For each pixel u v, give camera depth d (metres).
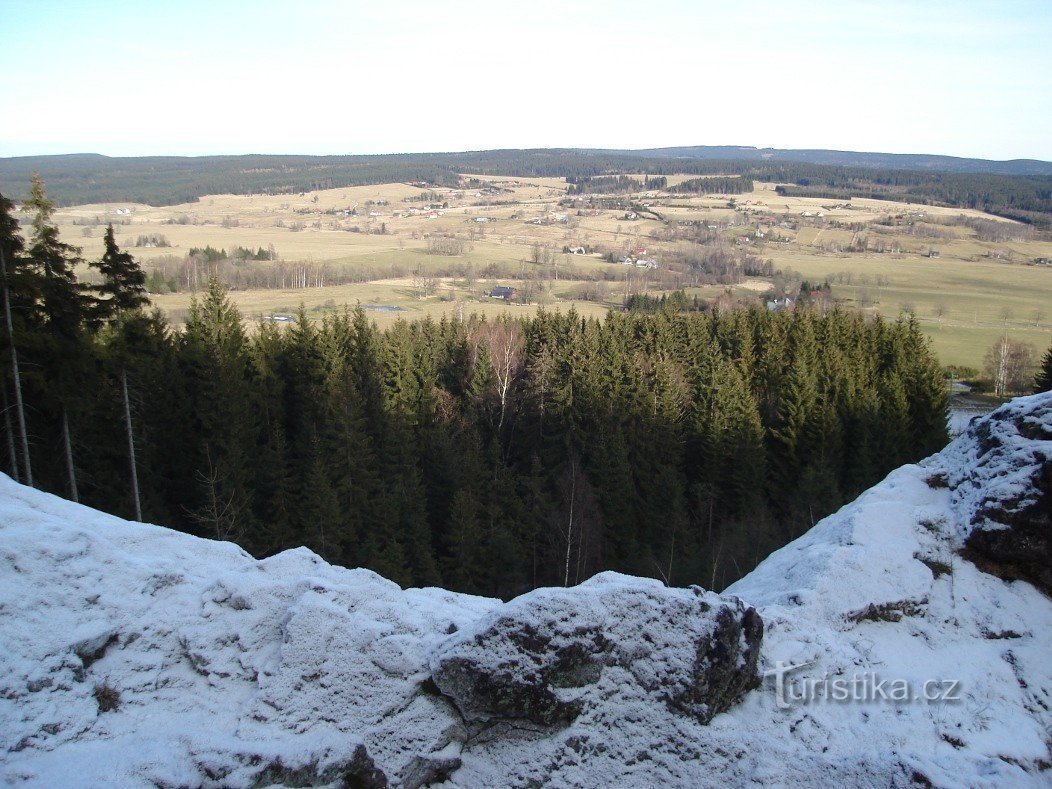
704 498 46.75
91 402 27.86
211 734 11.32
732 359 65.00
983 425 21.14
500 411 58.25
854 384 54.00
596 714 12.98
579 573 38.09
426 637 13.85
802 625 16.11
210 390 37.19
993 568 18.22
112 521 15.24
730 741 13.20
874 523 19.20
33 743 10.28
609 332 68.38
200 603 13.37
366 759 11.46
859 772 12.49
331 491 33.25
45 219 25.75
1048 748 14.19
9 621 11.51
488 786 12.18
